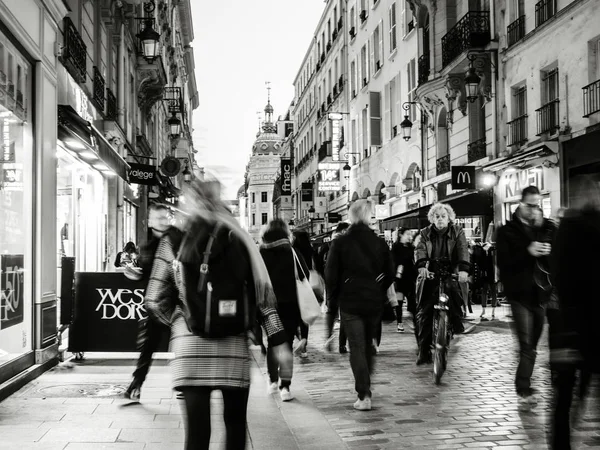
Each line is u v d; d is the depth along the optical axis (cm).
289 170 6481
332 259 643
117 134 1723
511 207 1848
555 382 413
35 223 820
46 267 845
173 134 2881
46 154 858
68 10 964
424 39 2545
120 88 1952
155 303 336
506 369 823
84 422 567
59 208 1167
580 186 400
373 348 652
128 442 505
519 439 510
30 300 799
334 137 4050
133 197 2319
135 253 1255
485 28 1991
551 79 1692
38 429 543
